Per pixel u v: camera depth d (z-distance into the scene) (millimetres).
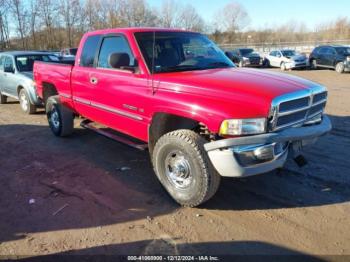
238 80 4074
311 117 4238
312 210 4082
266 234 3635
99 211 4137
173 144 4023
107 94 5227
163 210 4148
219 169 3699
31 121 8703
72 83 6145
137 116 4738
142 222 3900
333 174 5008
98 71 5391
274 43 52406
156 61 4664
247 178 4922
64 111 6777
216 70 4668
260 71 4738
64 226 3836
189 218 3965
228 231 3699
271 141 3648
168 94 4195
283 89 3855
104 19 51312
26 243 3547
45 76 7051
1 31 44250
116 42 5133
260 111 3598
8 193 4652
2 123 8547
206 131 4090
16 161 5844
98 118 5754
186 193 4070
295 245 3443
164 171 4293
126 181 4965
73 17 48719
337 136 6754
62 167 5523
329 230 3680
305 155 5738
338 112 8969
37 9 46156
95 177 5117
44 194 4598
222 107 3666
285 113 3754
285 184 4738
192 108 3895
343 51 22281
